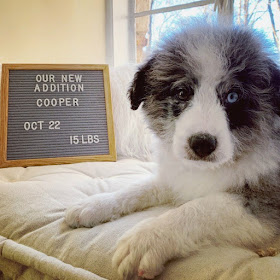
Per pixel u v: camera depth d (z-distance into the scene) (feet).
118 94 2.21
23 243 1.06
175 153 0.96
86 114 2.11
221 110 0.93
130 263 0.79
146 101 1.19
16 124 2.00
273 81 1.03
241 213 0.94
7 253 1.01
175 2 2.84
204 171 1.07
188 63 0.99
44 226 1.08
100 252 0.90
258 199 1.01
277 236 0.95
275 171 1.05
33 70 2.12
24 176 1.65
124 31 3.12
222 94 0.96
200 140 0.87
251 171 1.03
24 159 1.93
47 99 2.08
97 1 2.95
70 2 2.76
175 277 0.78
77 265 0.91
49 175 1.60
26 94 2.07
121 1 3.07
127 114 2.17
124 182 1.46
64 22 2.74
